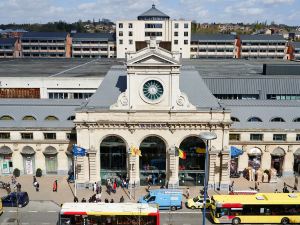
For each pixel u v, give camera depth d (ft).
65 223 201.26
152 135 252.83
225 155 253.03
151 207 204.44
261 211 216.54
